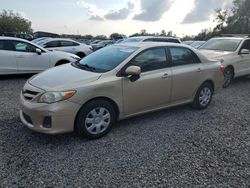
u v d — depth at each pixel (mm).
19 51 8734
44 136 4215
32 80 4309
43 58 9156
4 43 8484
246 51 9039
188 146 4125
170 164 3566
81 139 4184
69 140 4133
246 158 3824
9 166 3348
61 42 13695
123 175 3268
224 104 6527
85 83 4008
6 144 3908
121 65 4438
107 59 4734
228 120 5371
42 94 3828
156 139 4324
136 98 4586
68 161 3527
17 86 7824
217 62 6141
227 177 3324
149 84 4695
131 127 4773
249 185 3176
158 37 12562
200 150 4008
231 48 9195
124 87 4371
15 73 8711
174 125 4965
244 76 9812
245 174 3408
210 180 3246
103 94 4133
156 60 4910
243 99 7117
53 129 3799
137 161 3607
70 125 3906
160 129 4746
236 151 4023
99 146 3992
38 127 3855
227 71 8602
